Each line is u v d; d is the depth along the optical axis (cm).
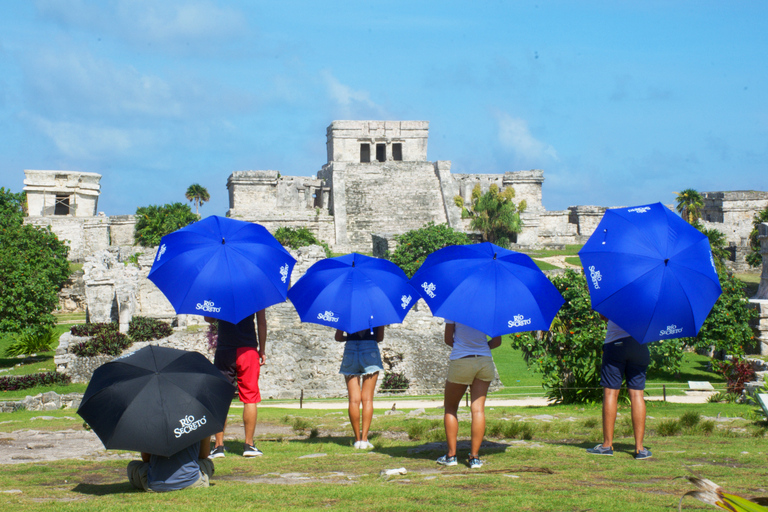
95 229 6969
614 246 736
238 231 831
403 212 6938
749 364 2295
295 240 5959
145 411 592
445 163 7288
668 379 2784
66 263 5241
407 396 2667
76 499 564
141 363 629
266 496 562
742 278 6169
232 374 834
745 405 1709
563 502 521
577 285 1802
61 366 2792
